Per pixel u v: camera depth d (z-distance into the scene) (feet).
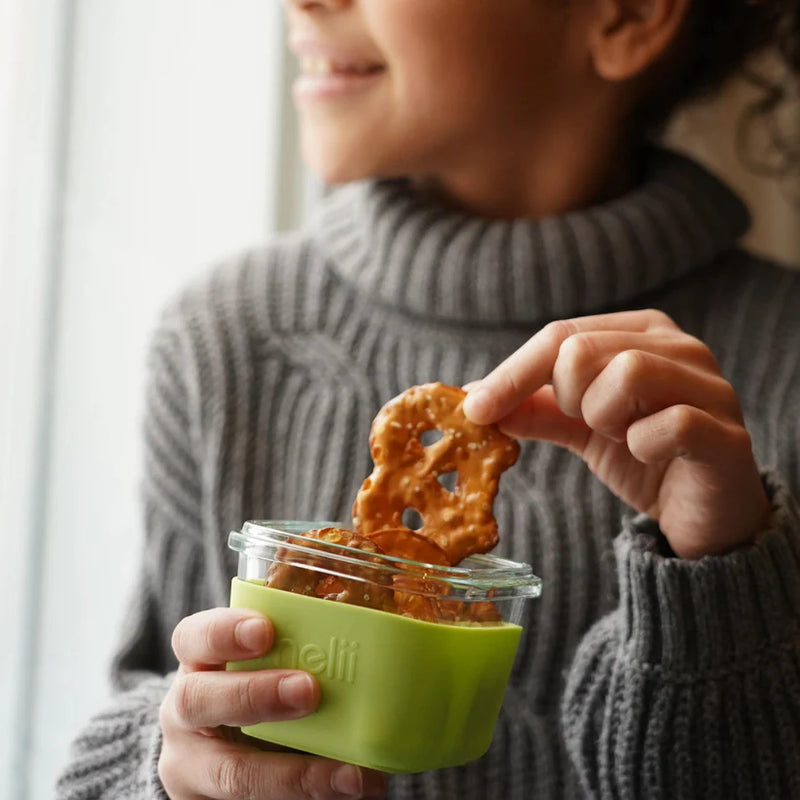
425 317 2.25
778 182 3.18
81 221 2.70
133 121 2.76
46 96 2.64
